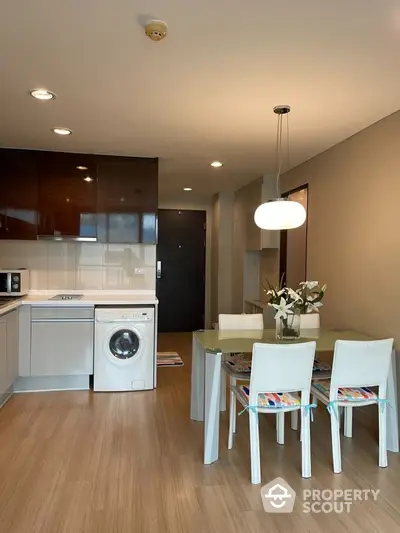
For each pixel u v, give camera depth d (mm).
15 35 2002
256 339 3039
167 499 2234
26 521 2020
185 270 7383
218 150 4051
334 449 2564
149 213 4383
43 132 3549
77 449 2797
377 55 2170
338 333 3338
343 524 2045
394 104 2842
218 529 1987
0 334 3303
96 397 3822
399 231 2945
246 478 2475
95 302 3938
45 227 4199
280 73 2393
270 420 3438
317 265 4188
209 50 2129
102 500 2207
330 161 3926
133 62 2271
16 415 3375
